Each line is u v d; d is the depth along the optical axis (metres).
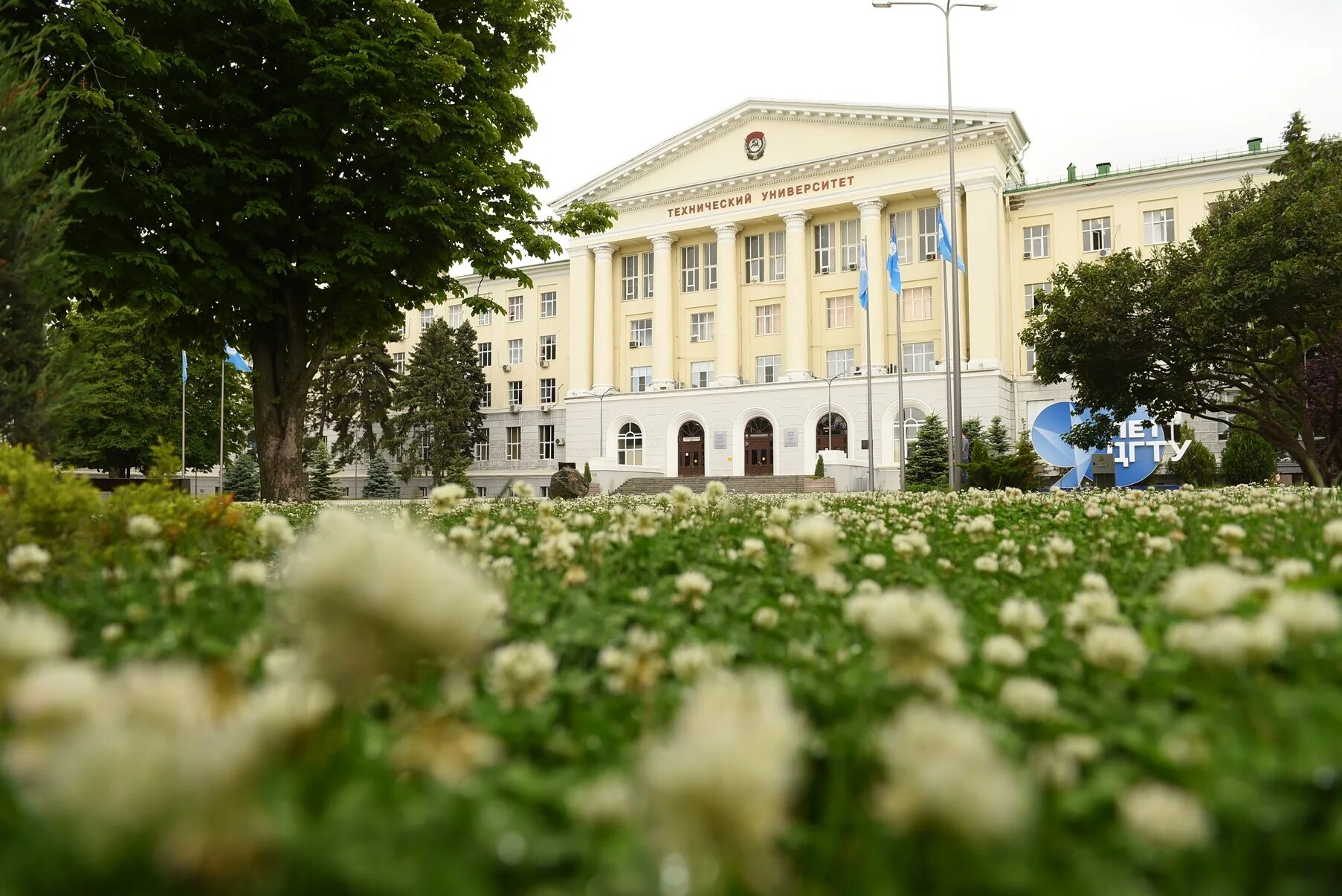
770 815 0.58
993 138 38.12
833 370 42.31
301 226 14.02
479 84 15.46
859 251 41.81
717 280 44.78
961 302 38.94
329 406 47.06
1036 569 3.23
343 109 13.80
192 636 1.88
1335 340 18.77
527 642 1.98
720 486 5.21
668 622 2.16
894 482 38.66
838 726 1.26
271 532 2.82
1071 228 39.50
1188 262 19.59
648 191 46.31
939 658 1.26
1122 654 1.46
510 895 0.80
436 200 14.16
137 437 34.03
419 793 0.94
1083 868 0.80
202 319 15.50
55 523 3.35
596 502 11.57
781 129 43.19
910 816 0.69
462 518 6.38
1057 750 1.17
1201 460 31.83
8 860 0.67
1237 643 1.29
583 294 47.72
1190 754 1.08
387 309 16.59
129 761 0.55
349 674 0.85
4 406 4.53
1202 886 0.80
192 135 12.40
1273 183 17.98
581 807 0.89
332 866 0.66
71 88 10.53
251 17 13.28
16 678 0.99
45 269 4.73
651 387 45.31
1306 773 0.94
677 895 0.65
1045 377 21.64
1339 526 2.33
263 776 0.75
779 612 2.29
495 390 53.50
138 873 0.62
